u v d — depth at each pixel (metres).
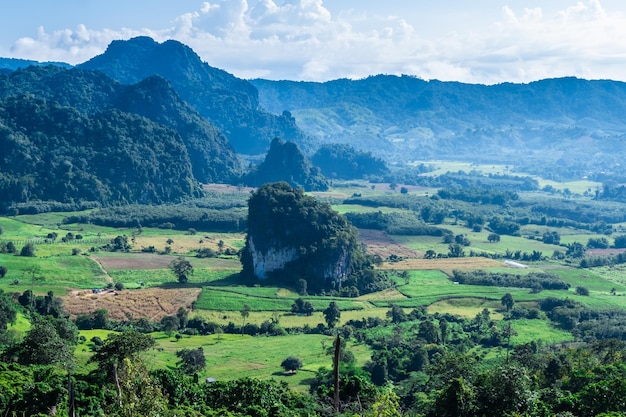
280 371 139.75
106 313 171.75
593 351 129.75
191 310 190.12
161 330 172.25
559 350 146.12
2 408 83.94
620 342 131.00
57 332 134.62
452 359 117.00
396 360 144.00
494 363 137.50
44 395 85.12
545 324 187.00
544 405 89.62
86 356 131.88
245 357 150.38
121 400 67.56
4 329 137.12
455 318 190.62
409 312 198.25
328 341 167.50
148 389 66.81
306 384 130.75
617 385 89.56
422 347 150.25
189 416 87.25
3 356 113.25
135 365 73.56
